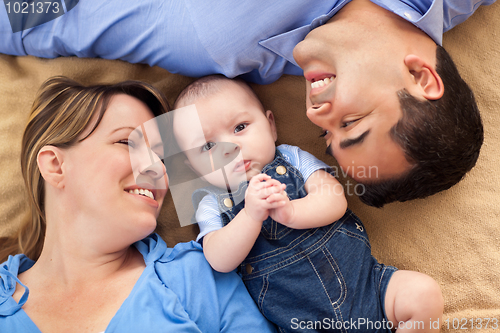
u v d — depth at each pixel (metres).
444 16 1.28
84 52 1.41
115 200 1.14
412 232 1.40
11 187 1.45
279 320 1.20
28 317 1.04
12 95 1.48
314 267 1.19
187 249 1.23
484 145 1.40
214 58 1.27
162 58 1.35
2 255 1.38
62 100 1.24
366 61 1.08
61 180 1.14
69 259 1.15
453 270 1.36
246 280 1.25
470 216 1.37
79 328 1.04
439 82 1.09
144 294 1.08
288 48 1.27
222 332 1.13
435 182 1.17
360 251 1.25
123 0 1.28
